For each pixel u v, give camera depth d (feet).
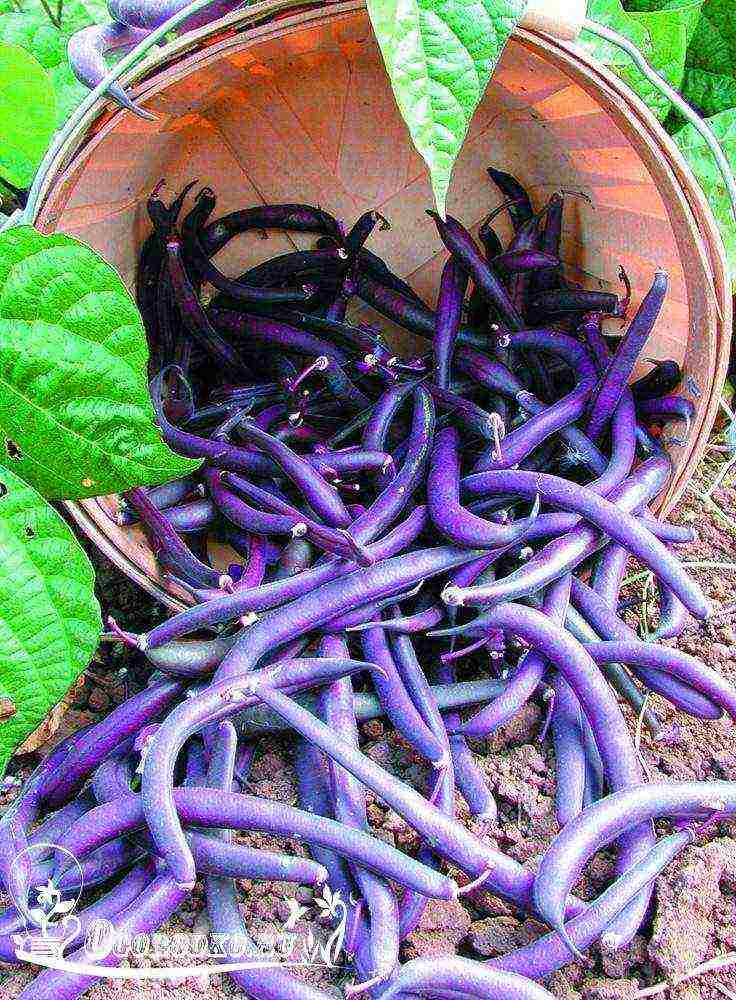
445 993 1.29
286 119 2.05
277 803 1.39
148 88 1.61
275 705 1.45
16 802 1.57
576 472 1.94
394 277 2.19
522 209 2.13
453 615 1.71
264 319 2.08
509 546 1.68
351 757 1.41
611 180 1.92
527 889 1.38
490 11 1.15
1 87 1.72
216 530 1.92
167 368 1.96
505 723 1.64
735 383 2.43
